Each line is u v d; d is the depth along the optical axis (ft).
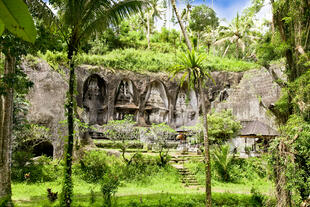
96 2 31.76
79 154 62.23
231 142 80.43
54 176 53.83
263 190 53.52
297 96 35.50
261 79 83.76
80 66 79.87
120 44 112.06
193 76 38.96
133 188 52.44
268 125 72.79
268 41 52.80
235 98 88.69
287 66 46.06
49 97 62.34
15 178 51.31
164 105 95.50
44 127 57.11
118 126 64.75
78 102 77.61
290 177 28.96
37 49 36.04
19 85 37.09
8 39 29.04
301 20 36.83
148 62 93.61
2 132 35.42
